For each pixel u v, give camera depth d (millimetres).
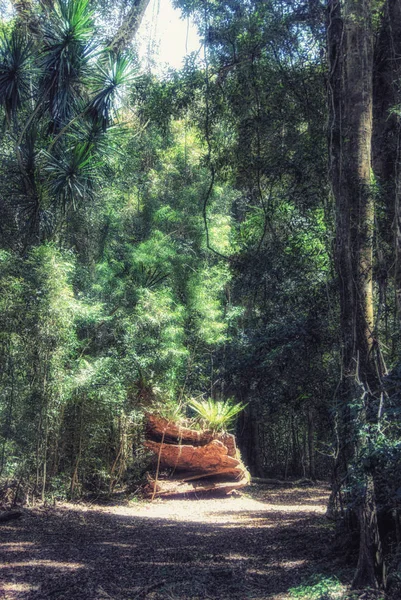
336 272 6480
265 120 8062
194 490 14727
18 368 9891
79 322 12234
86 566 6438
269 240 8680
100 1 16172
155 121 9508
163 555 7109
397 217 6594
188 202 15961
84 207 13656
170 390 14445
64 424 11766
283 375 7863
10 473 10109
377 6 7941
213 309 15375
